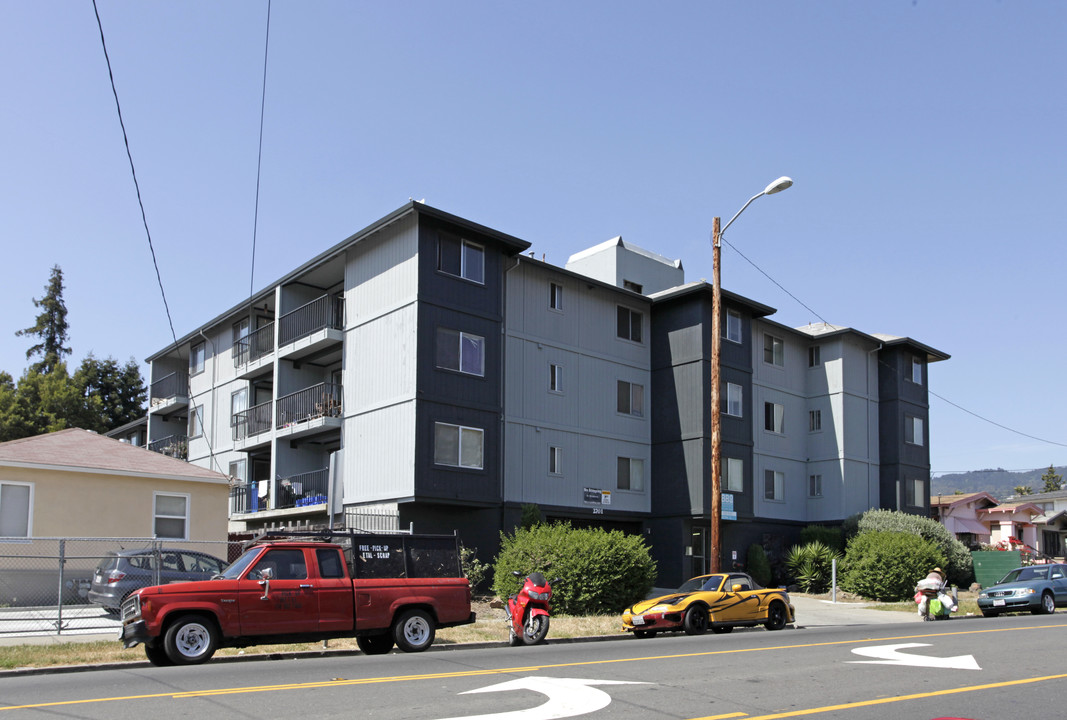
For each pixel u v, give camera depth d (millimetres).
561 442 31688
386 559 15016
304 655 14812
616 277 37312
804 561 34469
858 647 14945
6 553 22547
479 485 27922
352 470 29016
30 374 56406
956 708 9289
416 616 14914
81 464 23938
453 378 27859
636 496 33969
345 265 30922
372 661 13094
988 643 15547
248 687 10188
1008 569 36875
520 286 31406
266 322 37156
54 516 23406
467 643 16500
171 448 41031
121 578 18766
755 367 38906
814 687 10539
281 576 13969
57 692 10031
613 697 9672
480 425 28312
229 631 13273
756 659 13188
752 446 35688
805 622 22844
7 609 19469
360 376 29344
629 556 24172
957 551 37156
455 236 28719
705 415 33281
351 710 8773
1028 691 10344
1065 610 27906
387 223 28516
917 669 12109
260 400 36656
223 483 26125
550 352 31922
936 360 45094
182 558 19719
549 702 9305
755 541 37500
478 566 26703
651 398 35219
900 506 41125
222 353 39250
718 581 20250
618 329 34594
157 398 44125
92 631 16781
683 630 19188
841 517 39469
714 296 24297
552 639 17688
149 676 11336
